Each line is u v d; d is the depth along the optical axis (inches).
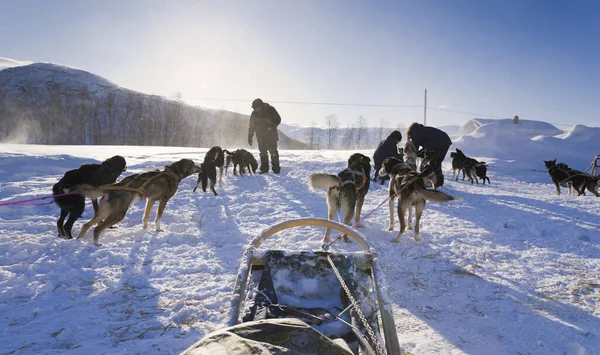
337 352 73.8
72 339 140.9
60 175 461.4
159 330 148.9
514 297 186.9
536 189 669.9
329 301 118.2
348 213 265.9
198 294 179.3
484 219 349.4
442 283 202.7
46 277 192.1
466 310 172.6
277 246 253.0
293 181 529.3
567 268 227.3
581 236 292.5
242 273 117.2
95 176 257.1
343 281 113.5
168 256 228.4
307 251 131.0
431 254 248.2
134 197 261.3
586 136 1720.0
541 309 174.6
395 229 311.6
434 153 497.7
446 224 328.8
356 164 299.7
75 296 175.3
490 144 1565.0
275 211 355.3
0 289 177.6
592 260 242.4
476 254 249.8
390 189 306.8
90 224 253.6
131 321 155.1
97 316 158.4
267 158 610.2
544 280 208.2
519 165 1089.4
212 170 434.3
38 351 133.2
